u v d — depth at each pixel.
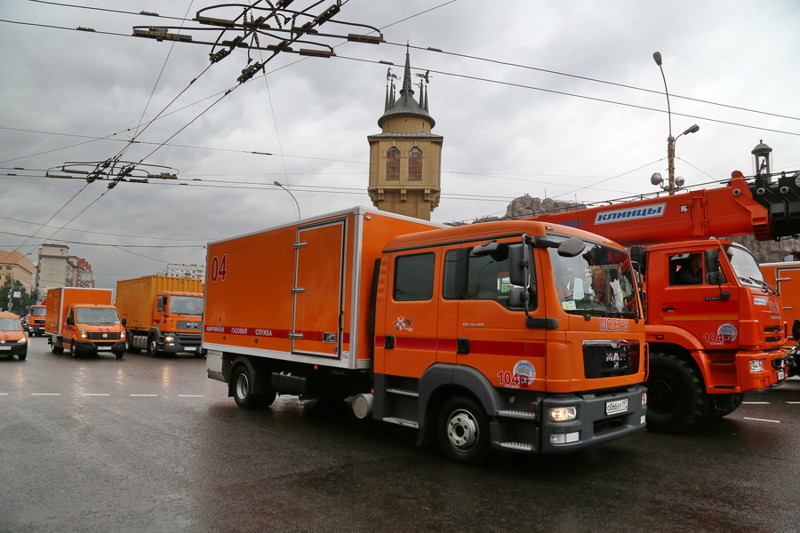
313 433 7.83
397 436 7.69
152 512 4.65
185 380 14.12
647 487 5.50
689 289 8.21
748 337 7.58
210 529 4.31
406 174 58.16
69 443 7.02
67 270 165.62
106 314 22.16
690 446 7.28
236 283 9.95
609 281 6.43
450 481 5.59
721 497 5.21
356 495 5.14
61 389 12.02
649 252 8.78
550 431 5.35
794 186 8.96
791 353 11.74
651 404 8.27
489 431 5.92
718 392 7.75
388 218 7.71
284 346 8.46
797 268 13.17
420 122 60.47
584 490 5.38
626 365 6.30
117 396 11.10
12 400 10.44
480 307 6.04
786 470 6.13
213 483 5.45
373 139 58.91
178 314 22.03
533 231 5.75
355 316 7.21
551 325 5.44
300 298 8.20
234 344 9.82
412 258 6.92
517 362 5.65
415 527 4.40
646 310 8.70
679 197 10.04
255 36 9.68
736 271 8.08
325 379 8.46
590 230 11.05
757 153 9.49
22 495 5.05
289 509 4.76
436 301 6.50
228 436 7.56
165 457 6.40
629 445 7.33
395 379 6.99
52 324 24.41
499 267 5.99
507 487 5.43
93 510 4.68
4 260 137.88
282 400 10.94
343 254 7.48
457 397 6.25
